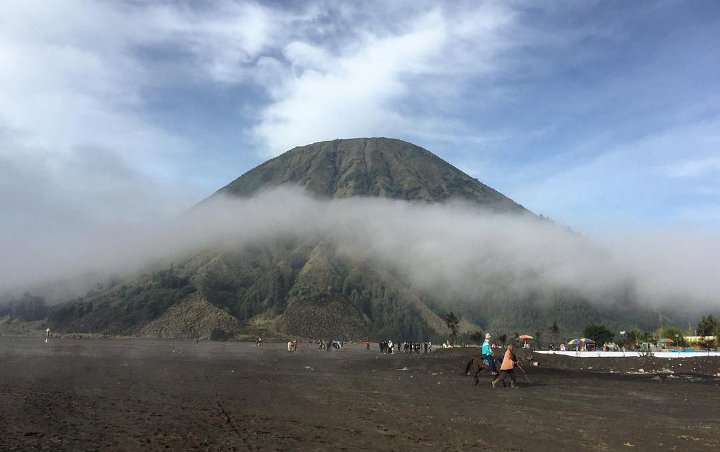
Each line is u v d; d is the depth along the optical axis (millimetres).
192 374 37594
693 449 14453
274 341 165000
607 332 130875
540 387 33062
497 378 33000
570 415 20531
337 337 185375
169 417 17562
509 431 16641
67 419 16562
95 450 12422
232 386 29641
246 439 14148
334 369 48438
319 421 17703
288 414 19156
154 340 144875
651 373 46688
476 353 68500
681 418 20188
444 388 31438
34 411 17953
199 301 191500
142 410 19016
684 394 29516
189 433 14773
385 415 19547
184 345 110688
